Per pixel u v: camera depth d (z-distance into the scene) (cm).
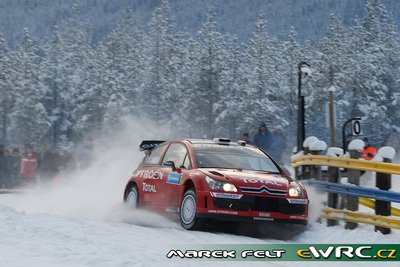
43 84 17112
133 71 17475
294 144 16038
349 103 15438
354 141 2575
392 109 15838
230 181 2331
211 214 2303
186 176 2464
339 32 19112
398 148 15250
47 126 16438
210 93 16012
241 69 16625
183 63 17538
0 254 1653
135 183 2870
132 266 1530
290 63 17338
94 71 17925
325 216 2636
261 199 2325
